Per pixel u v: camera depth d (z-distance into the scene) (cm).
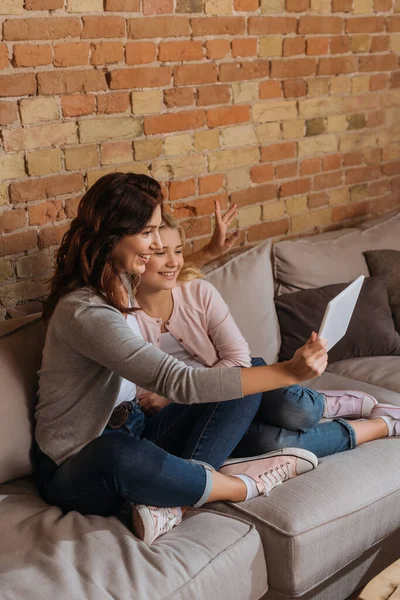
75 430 184
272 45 296
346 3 316
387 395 239
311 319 271
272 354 267
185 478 174
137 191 178
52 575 154
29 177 238
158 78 263
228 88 286
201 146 285
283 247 285
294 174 322
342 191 345
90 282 180
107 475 171
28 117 233
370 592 147
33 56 229
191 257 241
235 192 302
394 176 368
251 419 199
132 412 198
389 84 349
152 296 215
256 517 179
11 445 191
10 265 240
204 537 172
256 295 262
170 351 221
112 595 151
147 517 169
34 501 187
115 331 169
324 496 184
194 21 268
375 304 279
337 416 229
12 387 194
